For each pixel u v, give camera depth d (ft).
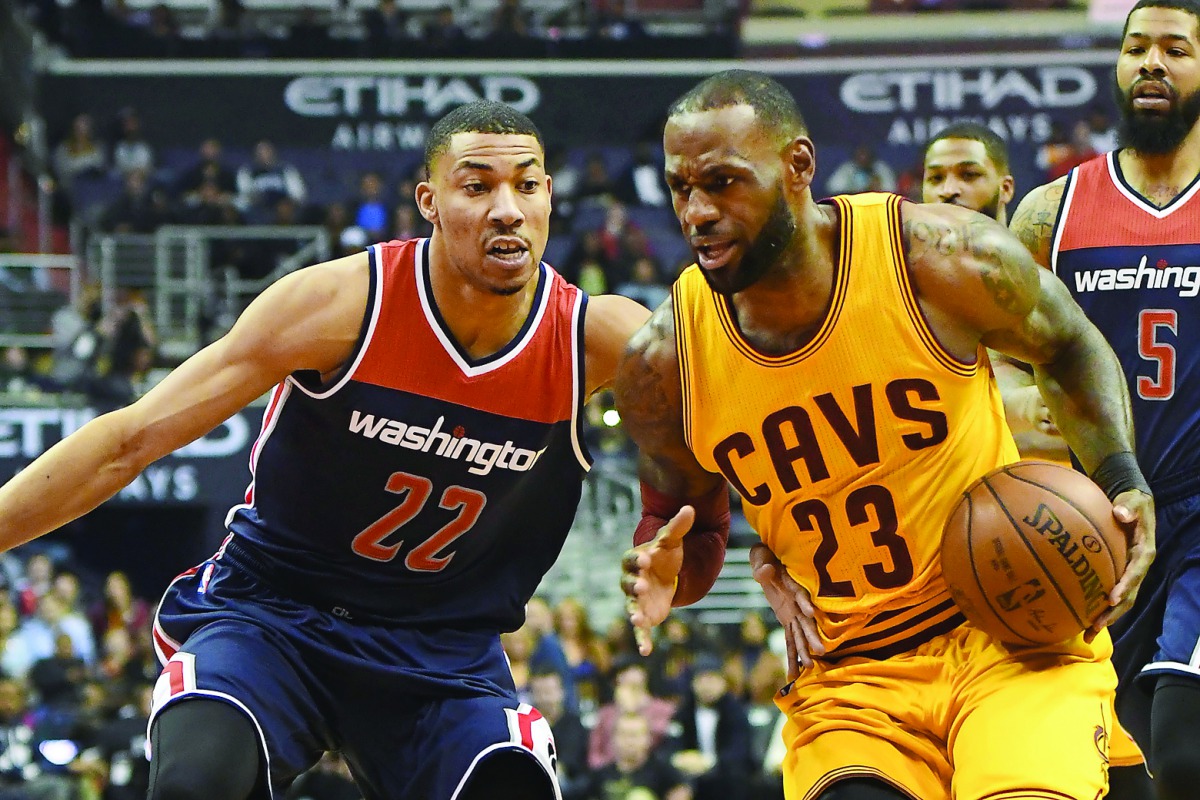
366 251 21.91
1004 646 18.71
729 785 51.16
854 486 18.80
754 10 118.93
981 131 30.04
